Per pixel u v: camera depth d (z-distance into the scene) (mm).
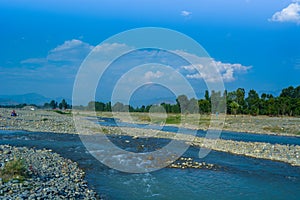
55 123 53375
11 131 42781
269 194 18938
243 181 21547
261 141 42969
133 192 18328
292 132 54719
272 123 66000
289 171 24531
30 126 48344
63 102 118500
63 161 24609
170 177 22062
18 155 24391
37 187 15344
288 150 33562
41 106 123250
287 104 84812
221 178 22188
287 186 20562
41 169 20469
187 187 19875
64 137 38750
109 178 21078
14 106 121438
